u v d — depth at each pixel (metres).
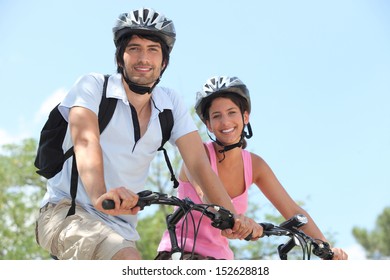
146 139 8.73
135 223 8.66
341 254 8.38
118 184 8.59
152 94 8.93
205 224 9.45
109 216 8.38
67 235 7.94
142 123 8.83
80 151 8.02
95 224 7.95
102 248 7.76
